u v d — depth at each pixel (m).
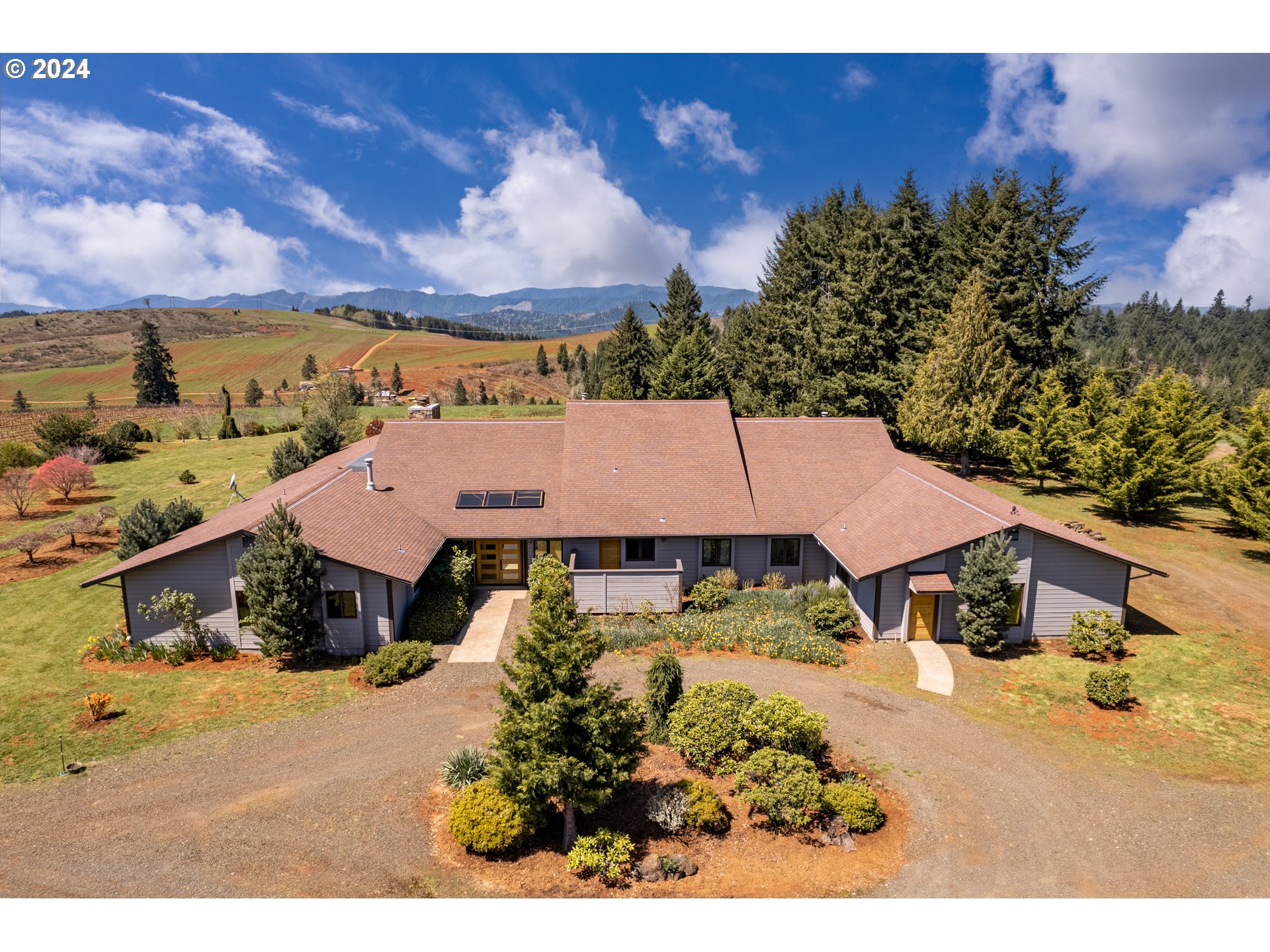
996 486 43.81
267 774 17.72
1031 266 47.53
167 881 13.97
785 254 60.28
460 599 27.86
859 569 25.94
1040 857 14.90
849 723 20.27
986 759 18.50
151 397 119.00
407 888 13.91
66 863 14.49
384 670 22.66
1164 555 32.72
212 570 24.50
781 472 33.53
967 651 25.05
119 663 24.09
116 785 17.19
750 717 17.62
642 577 28.44
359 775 17.72
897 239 51.81
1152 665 23.38
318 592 23.91
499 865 14.70
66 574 31.11
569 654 14.26
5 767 17.94
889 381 49.31
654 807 15.99
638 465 32.66
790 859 14.96
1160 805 16.59
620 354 74.94
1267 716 20.25
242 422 68.44
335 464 36.69
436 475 32.69
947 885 14.07
